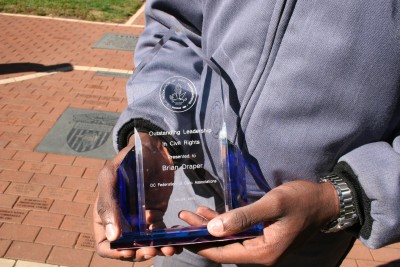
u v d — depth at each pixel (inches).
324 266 45.8
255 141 36.6
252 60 35.1
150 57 39.2
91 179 124.0
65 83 188.7
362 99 32.2
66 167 128.3
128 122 36.9
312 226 33.2
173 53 39.8
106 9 337.1
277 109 34.5
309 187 33.2
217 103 35.7
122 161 34.9
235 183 36.4
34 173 124.4
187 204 38.4
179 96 36.0
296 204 31.9
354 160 33.5
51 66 208.4
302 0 31.9
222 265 47.2
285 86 33.6
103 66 214.1
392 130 35.6
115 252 34.7
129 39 265.7
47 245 99.3
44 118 155.6
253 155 37.5
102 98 176.1
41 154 133.8
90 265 95.0
